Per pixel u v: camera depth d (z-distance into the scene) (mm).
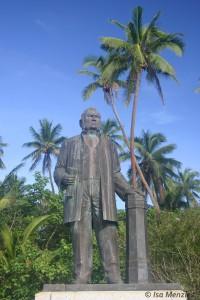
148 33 29031
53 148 49875
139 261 6148
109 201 6602
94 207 6621
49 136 50031
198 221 18906
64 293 5773
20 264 16797
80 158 6793
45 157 50031
